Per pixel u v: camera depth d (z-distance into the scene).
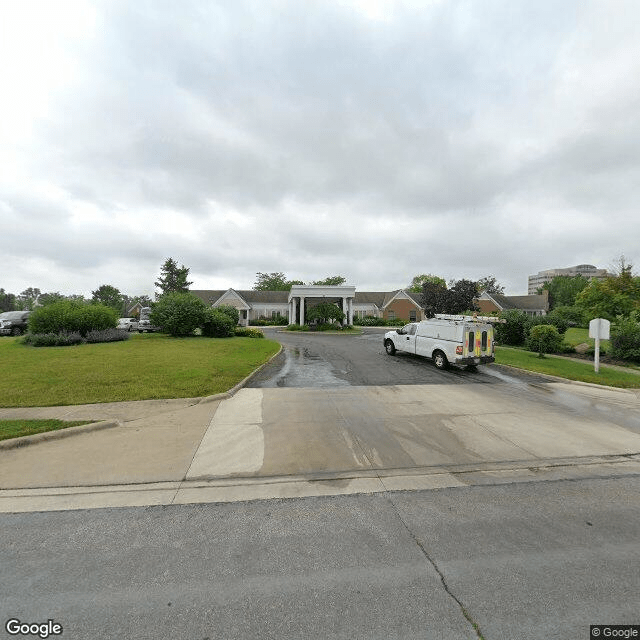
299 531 3.32
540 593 2.54
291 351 17.44
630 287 20.14
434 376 11.20
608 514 3.65
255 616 2.33
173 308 22.58
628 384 10.09
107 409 6.96
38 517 3.55
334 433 6.00
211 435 5.82
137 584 2.62
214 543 3.13
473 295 32.22
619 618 2.34
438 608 2.40
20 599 2.47
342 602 2.45
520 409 7.63
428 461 4.99
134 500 3.92
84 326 19.81
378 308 54.41
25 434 5.46
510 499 3.96
